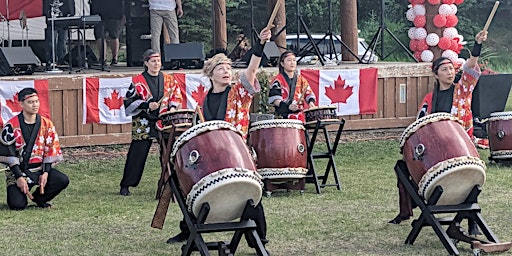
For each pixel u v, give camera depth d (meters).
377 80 15.16
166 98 10.19
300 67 14.78
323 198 10.05
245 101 7.30
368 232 8.12
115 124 13.48
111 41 17.77
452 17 16.72
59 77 13.05
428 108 8.35
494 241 7.13
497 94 14.73
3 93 12.70
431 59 16.78
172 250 7.52
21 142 9.43
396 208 9.32
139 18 16.55
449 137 6.95
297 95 10.29
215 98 7.30
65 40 17.00
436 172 6.88
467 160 6.85
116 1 16.83
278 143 9.90
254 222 6.33
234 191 6.09
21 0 19.91
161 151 9.02
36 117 9.52
